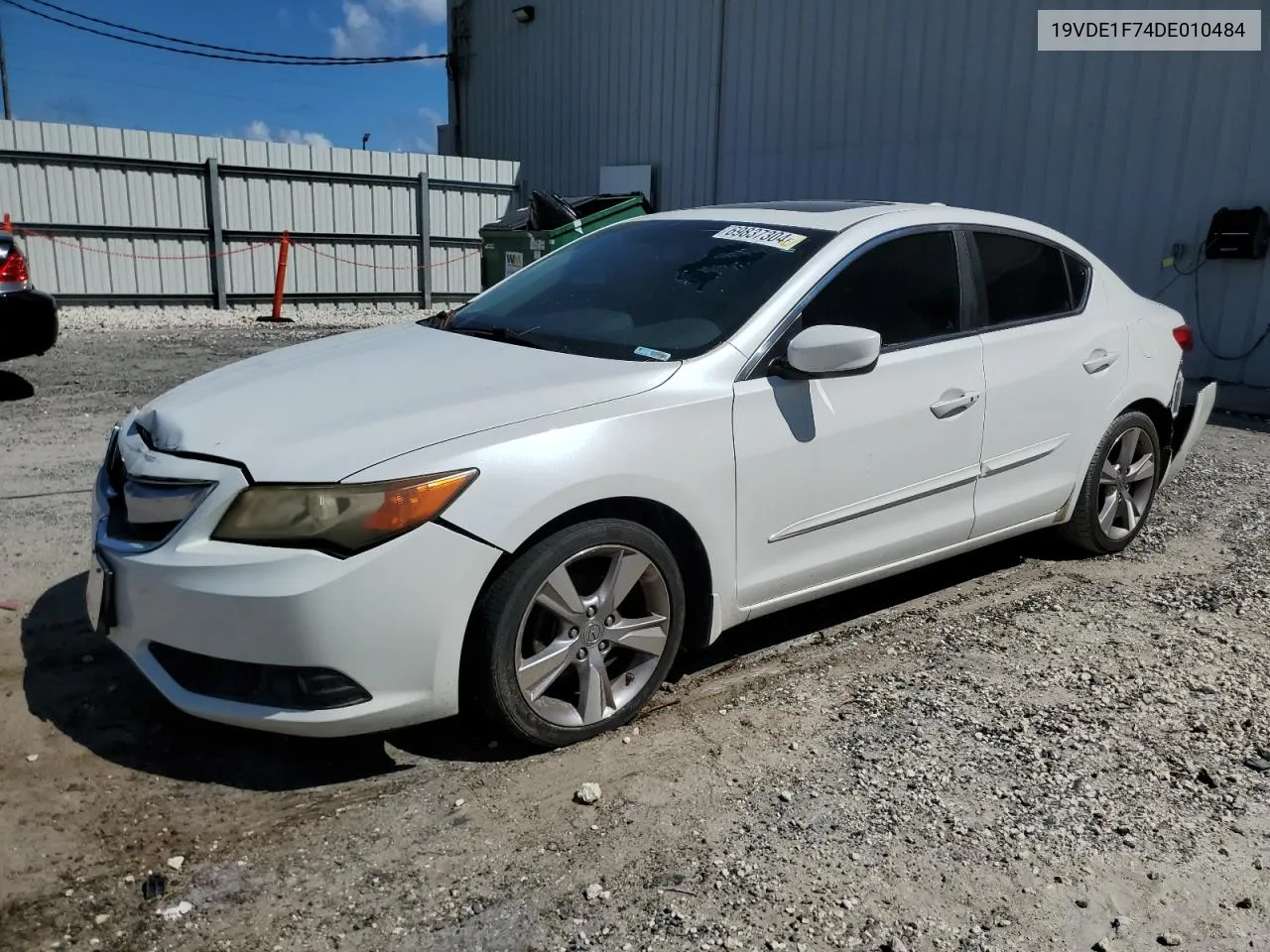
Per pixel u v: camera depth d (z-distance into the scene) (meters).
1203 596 4.43
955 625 4.09
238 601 2.64
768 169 13.99
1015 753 3.09
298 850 2.61
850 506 3.63
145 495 2.85
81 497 5.38
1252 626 4.11
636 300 3.75
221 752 3.05
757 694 3.47
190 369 9.52
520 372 3.24
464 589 2.77
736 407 3.28
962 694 3.47
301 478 2.68
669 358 3.32
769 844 2.63
